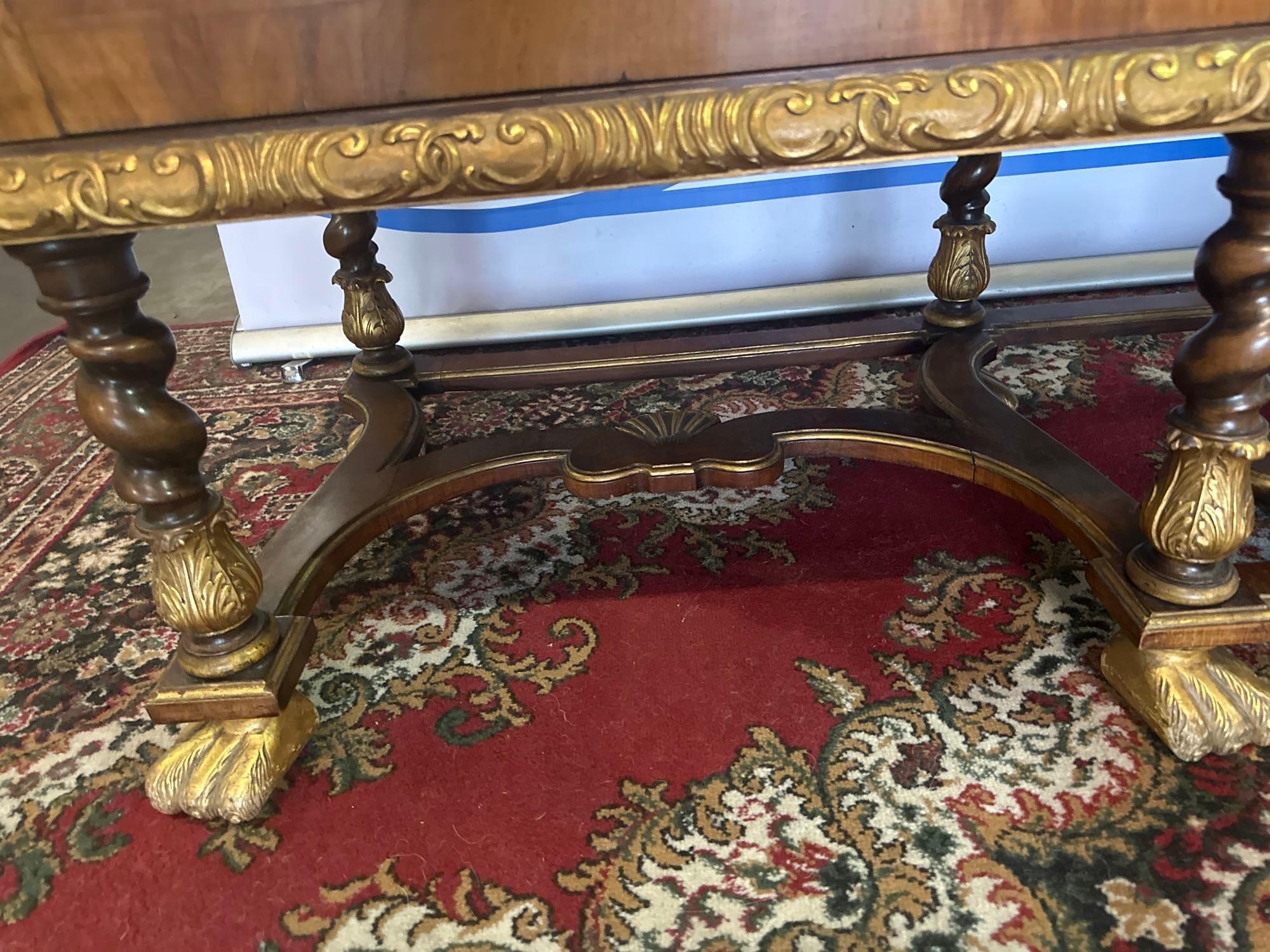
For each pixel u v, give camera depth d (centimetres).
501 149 45
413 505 90
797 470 108
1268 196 51
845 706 72
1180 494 62
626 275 160
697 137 45
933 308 120
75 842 66
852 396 126
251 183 45
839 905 57
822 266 159
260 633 68
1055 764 66
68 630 90
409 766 70
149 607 93
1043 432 90
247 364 156
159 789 67
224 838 65
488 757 70
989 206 154
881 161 46
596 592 89
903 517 97
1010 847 60
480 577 93
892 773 66
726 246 157
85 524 111
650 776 67
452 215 151
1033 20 44
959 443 89
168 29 43
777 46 44
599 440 94
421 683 79
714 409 125
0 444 136
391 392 112
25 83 44
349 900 60
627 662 79
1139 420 111
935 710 71
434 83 45
